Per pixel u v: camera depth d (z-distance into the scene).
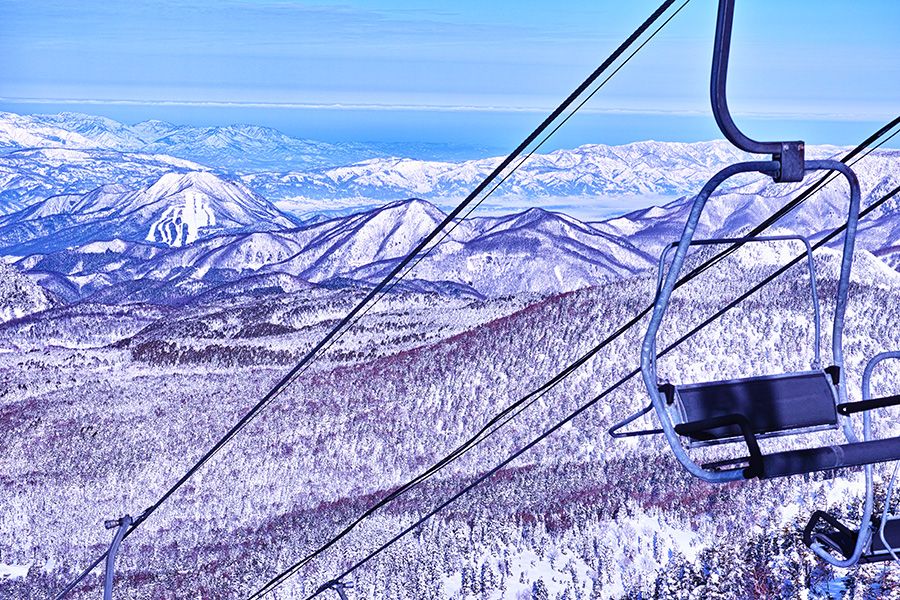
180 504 187.62
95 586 143.38
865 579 64.56
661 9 10.06
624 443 186.50
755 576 78.25
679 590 89.06
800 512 100.81
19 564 163.38
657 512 130.75
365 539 135.62
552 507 140.62
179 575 139.62
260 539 151.00
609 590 114.00
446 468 197.50
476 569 122.00
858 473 117.06
